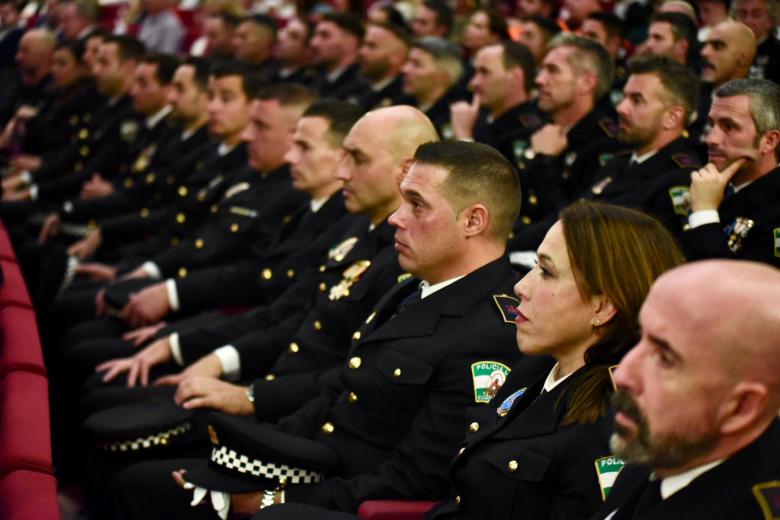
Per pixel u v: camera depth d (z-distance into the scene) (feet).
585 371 12.17
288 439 15.98
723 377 8.58
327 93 41.29
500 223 15.78
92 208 35.42
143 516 17.85
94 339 25.63
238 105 30.45
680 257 11.90
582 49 26.32
